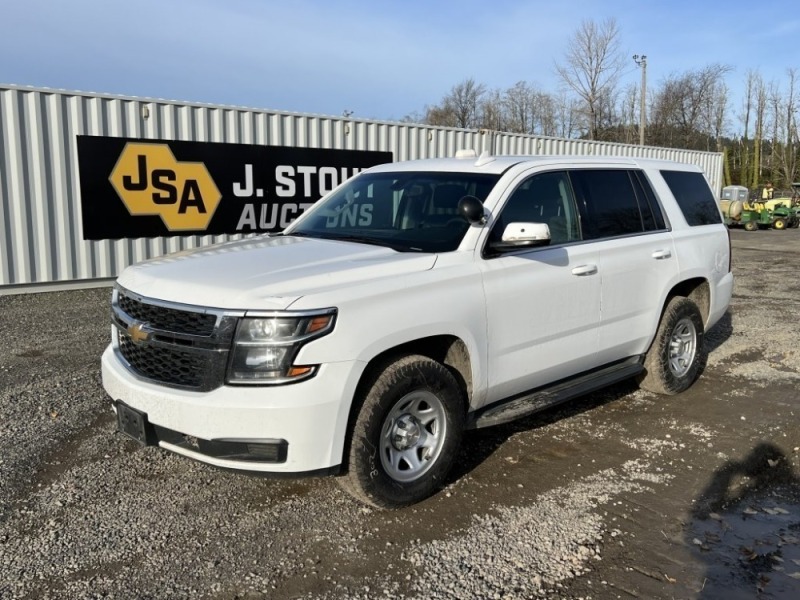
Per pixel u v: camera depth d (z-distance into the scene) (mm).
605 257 4859
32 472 4117
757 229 33062
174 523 3590
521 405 4359
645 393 5945
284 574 3158
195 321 3279
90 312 8789
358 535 3504
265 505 3801
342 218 4781
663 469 4406
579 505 3887
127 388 3482
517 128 49812
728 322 9023
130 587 3037
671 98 51125
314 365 3199
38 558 3240
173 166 10961
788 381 6367
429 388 3707
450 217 4246
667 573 3236
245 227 11898
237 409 3141
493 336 4055
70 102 9906
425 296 3654
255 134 11766
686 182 6035
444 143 14555
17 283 9773
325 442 3270
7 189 9516
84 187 10164
